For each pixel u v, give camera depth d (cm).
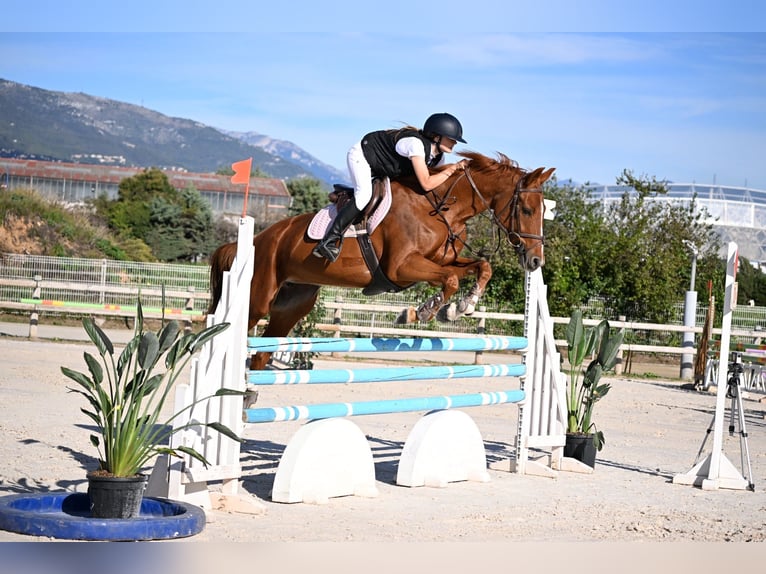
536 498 625
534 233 639
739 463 834
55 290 2120
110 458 472
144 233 4434
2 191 2936
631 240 2016
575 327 776
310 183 5853
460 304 618
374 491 604
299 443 579
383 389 1284
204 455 534
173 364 487
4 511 454
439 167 645
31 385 1078
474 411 1127
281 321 750
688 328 1748
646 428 1041
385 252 634
